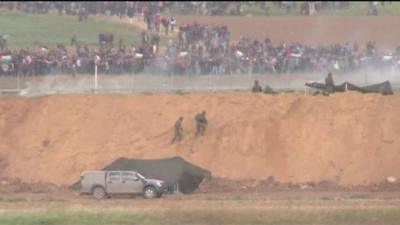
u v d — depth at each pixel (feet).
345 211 655.76
